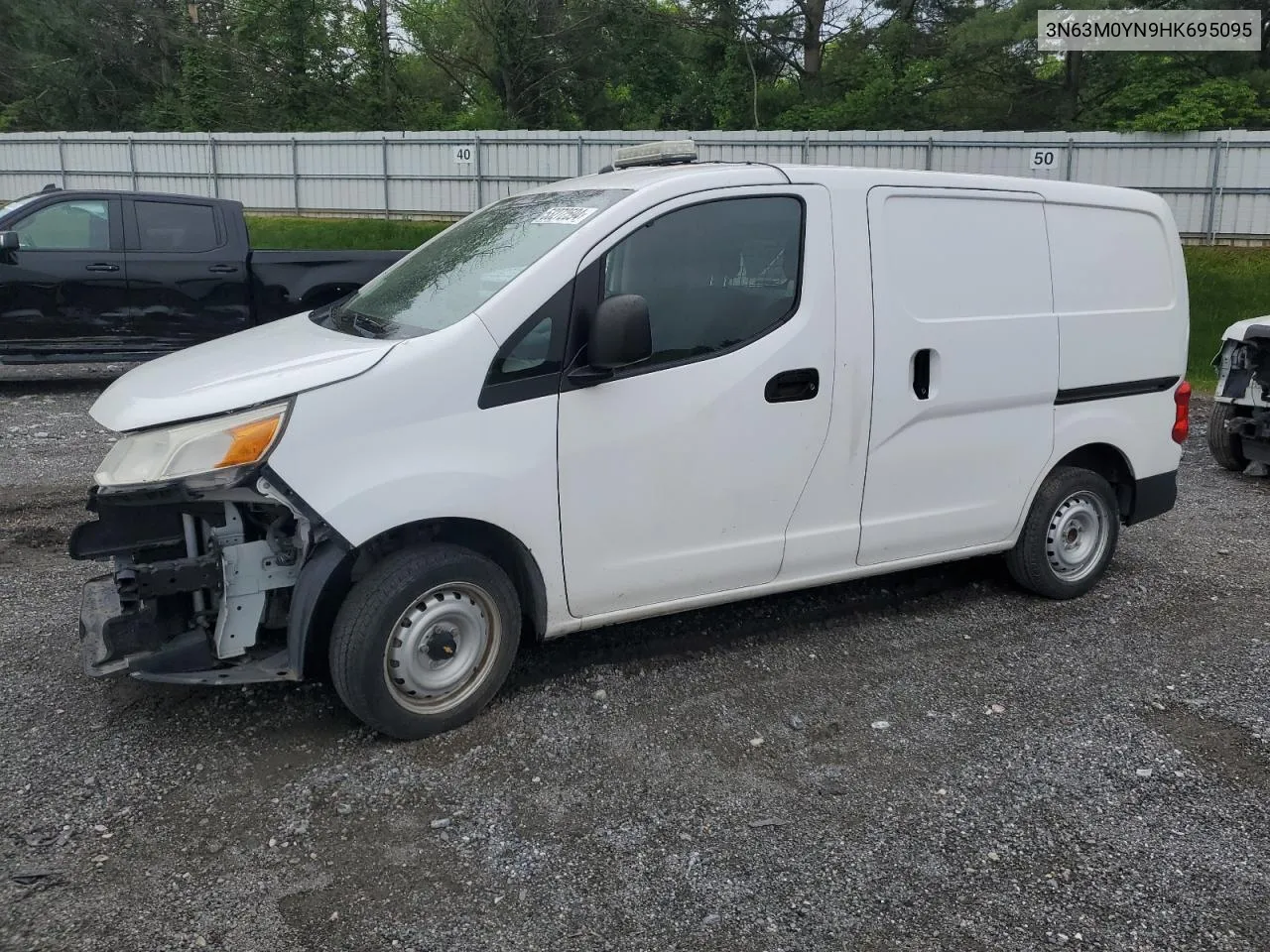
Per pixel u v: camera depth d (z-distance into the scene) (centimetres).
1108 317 533
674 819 342
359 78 3659
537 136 2653
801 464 443
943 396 477
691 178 414
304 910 294
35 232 1059
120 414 358
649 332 374
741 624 505
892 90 2938
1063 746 397
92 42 4034
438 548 377
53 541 606
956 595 556
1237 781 375
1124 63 2789
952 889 311
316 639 390
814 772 374
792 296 433
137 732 387
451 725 391
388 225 2656
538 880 310
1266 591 577
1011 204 496
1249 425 848
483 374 371
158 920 287
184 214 1110
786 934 290
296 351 381
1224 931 295
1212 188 2330
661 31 3422
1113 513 560
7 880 301
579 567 402
